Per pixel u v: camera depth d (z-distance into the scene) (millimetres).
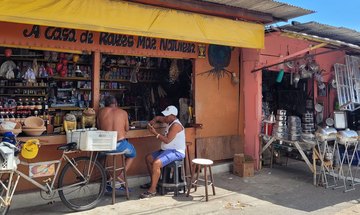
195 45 6664
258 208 5074
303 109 8742
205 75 6895
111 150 4930
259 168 7336
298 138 6746
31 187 5023
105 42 5566
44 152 5086
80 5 4469
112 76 7527
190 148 6699
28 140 4582
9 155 4027
